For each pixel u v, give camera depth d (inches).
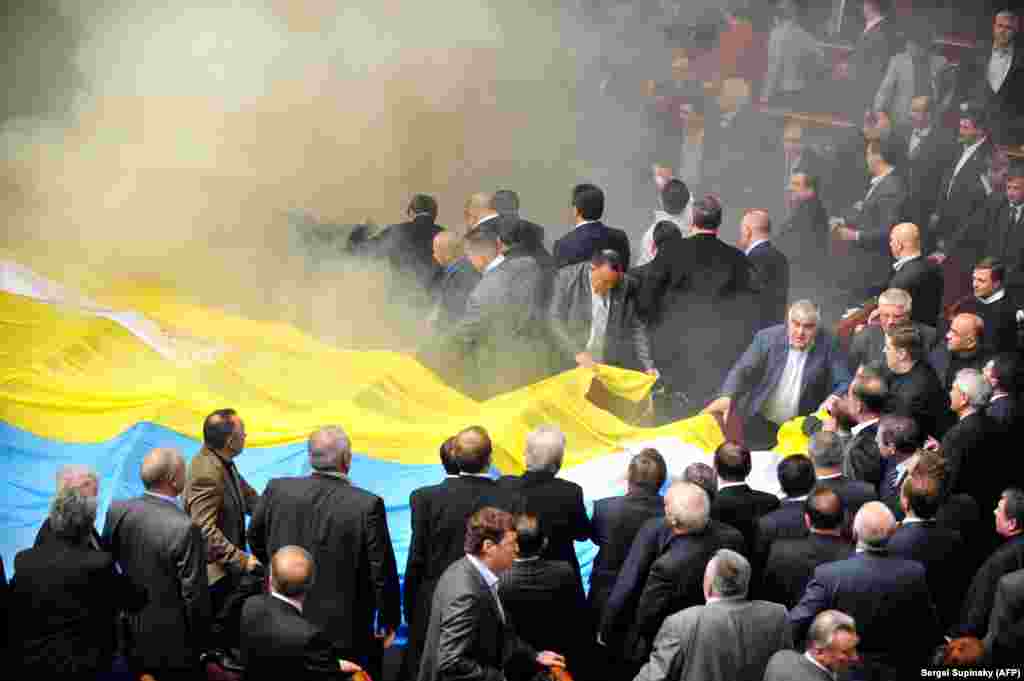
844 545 647.8
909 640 616.1
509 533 586.6
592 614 678.5
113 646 629.0
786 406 948.0
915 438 743.7
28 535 789.9
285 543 657.6
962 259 1360.7
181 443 829.8
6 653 610.9
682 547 636.1
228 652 691.4
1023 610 638.5
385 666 731.4
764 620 592.7
